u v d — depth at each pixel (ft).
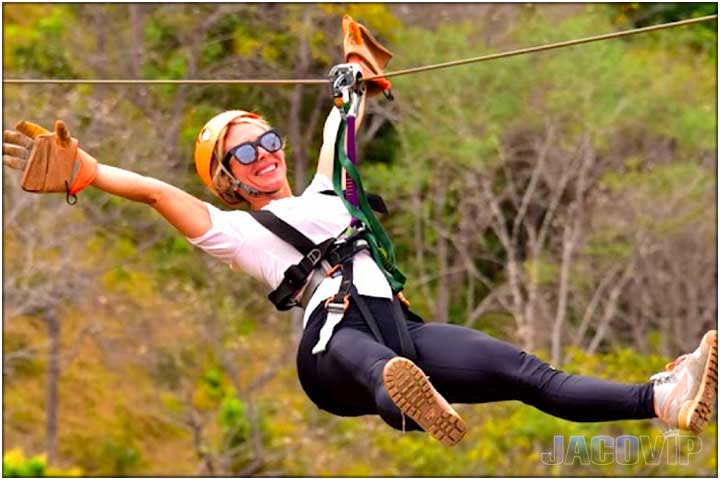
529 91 237.45
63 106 220.64
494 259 238.48
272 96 237.04
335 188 66.80
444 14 247.91
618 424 182.29
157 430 224.12
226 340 216.54
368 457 197.36
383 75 71.51
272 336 225.35
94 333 223.30
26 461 198.90
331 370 63.16
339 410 65.87
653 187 232.73
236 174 68.80
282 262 66.23
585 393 60.70
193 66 232.73
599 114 234.99
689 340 231.91
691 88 245.65
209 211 66.49
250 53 235.40
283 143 70.03
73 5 238.07
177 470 217.77
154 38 235.61
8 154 64.80
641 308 236.43
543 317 230.48
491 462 185.37
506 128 238.27
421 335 64.28
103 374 226.79
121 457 218.79
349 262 65.31
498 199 238.27
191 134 228.22
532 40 239.91
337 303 64.08
